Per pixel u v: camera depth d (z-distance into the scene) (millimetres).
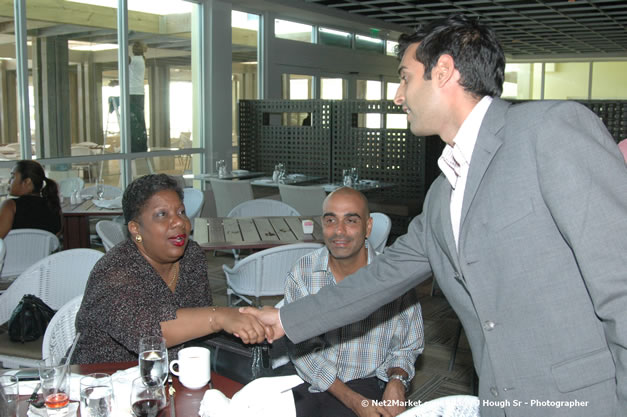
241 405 1229
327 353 1935
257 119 8047
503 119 1082
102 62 7102
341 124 7340
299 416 1803
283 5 9125
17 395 1293
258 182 6832
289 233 3660
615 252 913
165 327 1639
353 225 1933
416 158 6828
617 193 938
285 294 2020
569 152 964
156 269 1834
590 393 1014
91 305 1680
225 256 5969
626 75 16500
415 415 1275
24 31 6164
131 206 1765
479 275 1089
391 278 1495
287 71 10258
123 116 7410
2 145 6082
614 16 10664
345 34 11789
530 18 10719
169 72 8039
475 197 1088
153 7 7691
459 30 1101
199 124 8602
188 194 5336
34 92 6332
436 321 4145
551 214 1001
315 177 7137
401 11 10680
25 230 3492
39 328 2438
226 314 1632
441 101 1129
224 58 8703
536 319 1033
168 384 1505
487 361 1142
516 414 1080
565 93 17344
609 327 929
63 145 6691
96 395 1277
